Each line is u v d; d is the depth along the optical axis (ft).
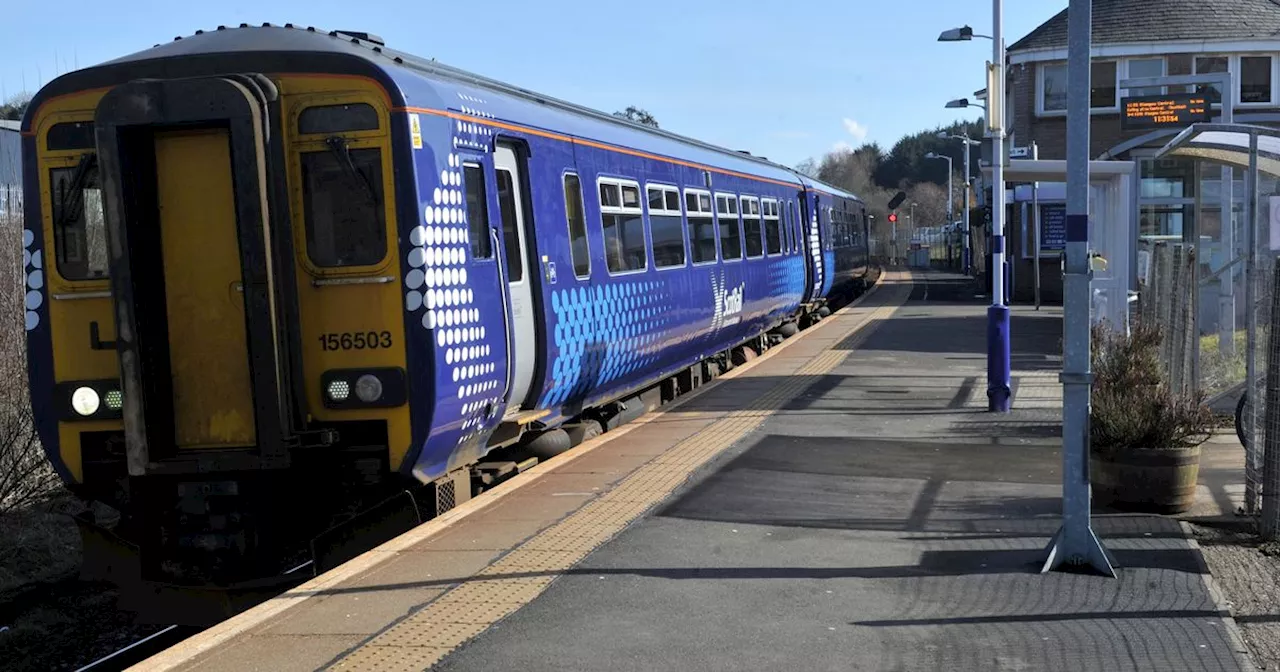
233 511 22.68
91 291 23.85
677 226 44.60
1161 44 95.81
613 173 37.27
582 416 39.17
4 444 35.04
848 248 101.40
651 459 31.71
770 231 62.49
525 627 18.03
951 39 57.82
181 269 22.88
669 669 16.26
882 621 18.21
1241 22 95.86
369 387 22.94
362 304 22.99
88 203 23.94
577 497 27.09
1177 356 35.06
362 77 22.88
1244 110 96.12
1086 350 20.62
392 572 21.12
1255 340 25.29
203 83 21.93
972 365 53.52
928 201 363.97
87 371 23.90
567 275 32.17
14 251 43.68
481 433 26.50
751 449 33.06
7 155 46.88
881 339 66.39
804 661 16.55
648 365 41.50
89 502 24.34
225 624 18.33
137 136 22.61
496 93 30.73
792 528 24.13
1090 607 18.69
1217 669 16.03
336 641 17.49
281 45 23.77
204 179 22.70
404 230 22.80
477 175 26.58
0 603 27.84
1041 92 99.96
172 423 23.07
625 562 21.61
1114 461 24.80
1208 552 22.16
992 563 21.33
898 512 25.48
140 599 23.45
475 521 24.90
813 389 46.03
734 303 52.80
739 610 18.80
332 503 23.66
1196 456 24.71
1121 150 68.13
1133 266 55.62
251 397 22.82
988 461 31.17
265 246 22.09
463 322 24.32
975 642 17.21
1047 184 96.99
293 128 23.11
